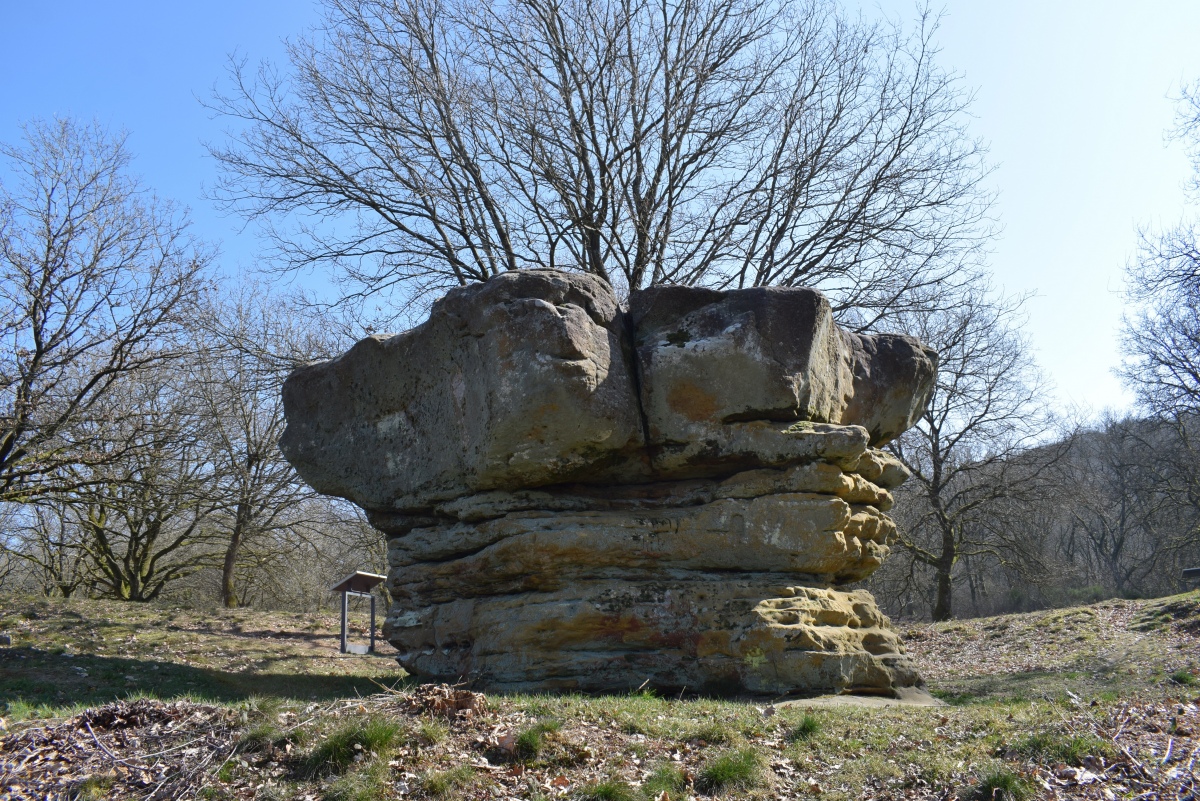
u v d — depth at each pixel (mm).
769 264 23938
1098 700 9281
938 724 8297
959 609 50094
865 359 13203
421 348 12320
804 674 10297
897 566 39469
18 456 19859
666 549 11172
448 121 22562
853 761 7246
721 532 11180
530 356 10664
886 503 12695
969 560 47156
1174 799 6188
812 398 11508
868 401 13125
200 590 38812
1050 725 7684
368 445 13195
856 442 11234
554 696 9562
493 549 11414
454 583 12125
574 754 7066
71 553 33969
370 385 13133
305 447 13820
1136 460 45938
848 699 9945
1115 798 6250
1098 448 54531
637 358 11664
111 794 6367
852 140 23453
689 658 10688
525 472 11102
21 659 12531
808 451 11172
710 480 11766
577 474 11430
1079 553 56406
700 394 11352
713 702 9375
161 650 15398
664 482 11898
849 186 23234
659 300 11797
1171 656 15516
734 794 6633
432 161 23469
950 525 32469
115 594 29781
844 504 11227
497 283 11047
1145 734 7363
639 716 7988
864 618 11562
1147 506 46750
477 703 7750
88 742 7055
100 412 20781
